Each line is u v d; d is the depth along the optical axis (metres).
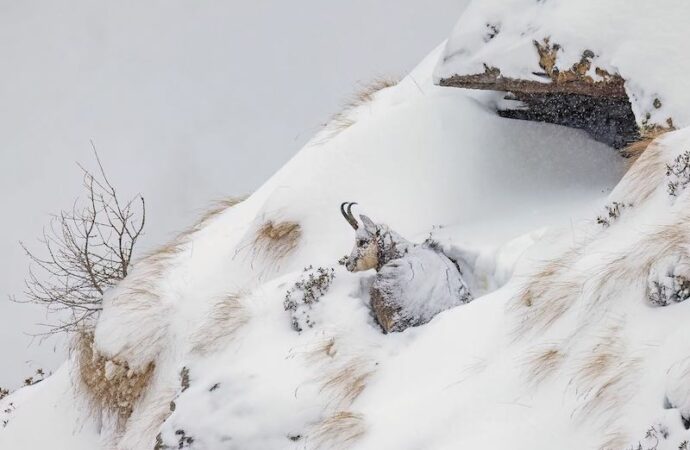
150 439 31.42
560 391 23.41
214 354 30.58
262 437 27.11
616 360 22.94
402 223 33.16
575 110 33.84
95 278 40.75
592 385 22.88
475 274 30.17
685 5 30.00
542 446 22.58
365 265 30.75
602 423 22.19
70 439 35.84
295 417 27.23
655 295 23.38
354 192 34.34
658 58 29.48
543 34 31.42
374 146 35.06
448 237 31.48
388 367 27.55
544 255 27.70
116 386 34.66
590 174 32.75
